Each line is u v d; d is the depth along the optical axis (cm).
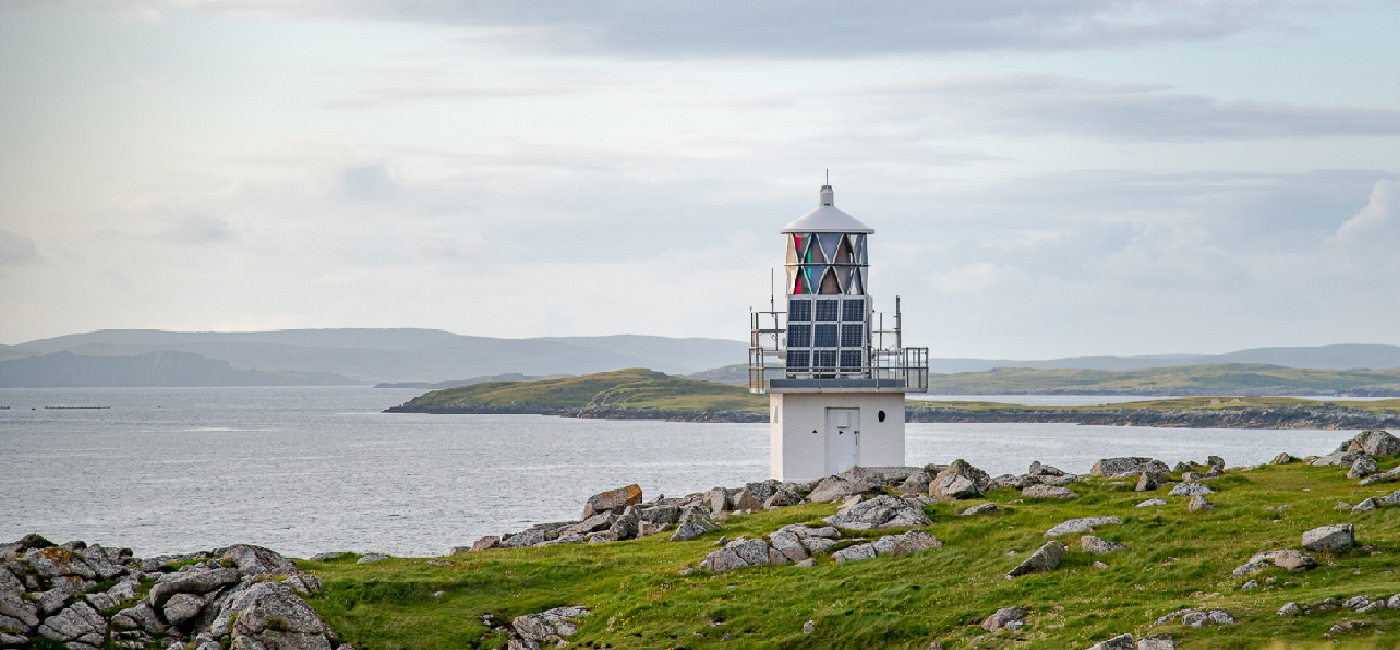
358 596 3684
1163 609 3038
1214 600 3041
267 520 12512
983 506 4259
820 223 5875
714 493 5194
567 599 3781
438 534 11200
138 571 3841
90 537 11419
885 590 3497
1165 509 3997
